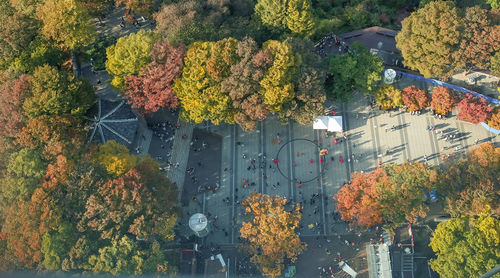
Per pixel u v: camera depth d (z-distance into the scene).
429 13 144.88
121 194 131.00
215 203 149.38
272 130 156.25
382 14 176.38
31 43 146.62
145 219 133.12
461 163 137.75
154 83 139.88
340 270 140.12
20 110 137.38
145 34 143.75
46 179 133.25
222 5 156.50
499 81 154.88
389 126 154.50
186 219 147.25
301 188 149.50
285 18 153.38
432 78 156.62
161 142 153.38
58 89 136.62
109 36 163.50
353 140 153.75
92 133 142.88
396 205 134.62
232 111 145.12
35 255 126.25
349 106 157.62
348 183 148.88
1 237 129.88
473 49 143.88
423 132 153.12
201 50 140.00
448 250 132.88
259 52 138.12
